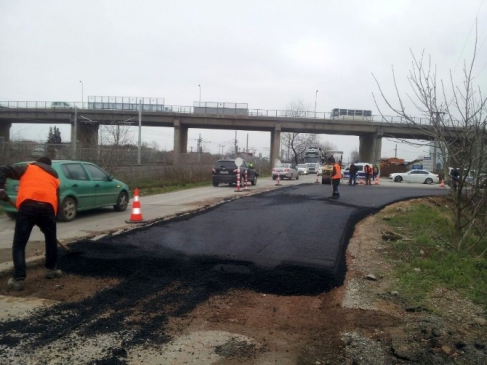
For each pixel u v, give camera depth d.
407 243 8.80
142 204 15.73
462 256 7.96
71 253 7.16
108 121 54.47
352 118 53.78
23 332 4.38
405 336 4.47
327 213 12.62
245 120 54.38
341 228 10.20
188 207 14.61
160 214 12.80
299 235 9.26
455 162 7.99
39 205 5.80
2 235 9.55
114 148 27.09
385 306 5.42
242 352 4.12
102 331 4.45
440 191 23.64
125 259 6.97
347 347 4.25
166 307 5.18
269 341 4.38
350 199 17.23
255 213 12.38
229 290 5.84
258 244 8.29
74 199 11.48
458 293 5.97
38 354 3.92
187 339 4.36
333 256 7.53
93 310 5.02
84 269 6.53
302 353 4.14
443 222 12.56
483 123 7.55
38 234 9.30
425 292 5.97
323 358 4.05
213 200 17.09
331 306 5.38
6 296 5.43
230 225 10.29
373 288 6.11
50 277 6.13
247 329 4.66
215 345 4.25
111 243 7.98
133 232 9.15
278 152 54.56
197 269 6.61
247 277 6.31
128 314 4.93
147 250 7.58
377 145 54.72
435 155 9.97
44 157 6.36
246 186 25.08
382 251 8.27
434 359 4.04
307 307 5.34
